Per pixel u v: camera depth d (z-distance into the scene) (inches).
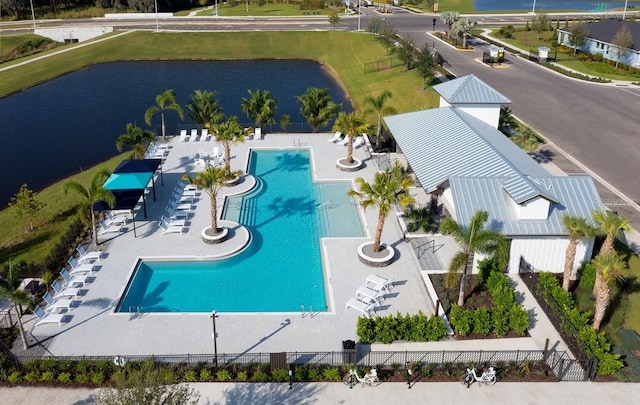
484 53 3179.1
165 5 5610.2
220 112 2246.6
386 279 1208.8
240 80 3430.1
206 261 1336.1
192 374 946.7
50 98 3088.1
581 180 1279.5
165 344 1042.7
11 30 4746.6
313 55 3991.1
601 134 2107.5
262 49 4111.7
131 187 1464.1
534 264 1240.2
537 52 3376.0
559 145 1999.3
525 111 2362.2
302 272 1306.6
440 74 2928.2
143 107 2893.7
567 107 2417.6
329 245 1386.6
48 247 1421.0
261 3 5649.6
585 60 3287.4
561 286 1190.9
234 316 1129.4
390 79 3043.8
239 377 951.0
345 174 1817.2
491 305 1137.4
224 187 1711.4
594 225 1187.9
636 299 1165.7
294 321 1112.8
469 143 1508.4
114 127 2566.4
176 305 1190.9
